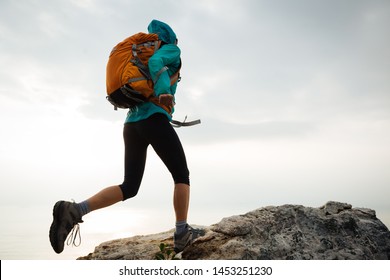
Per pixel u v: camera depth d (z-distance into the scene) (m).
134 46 3.42
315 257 3.36
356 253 3.41
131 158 3.63
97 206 3.42
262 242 3.46
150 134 3.42
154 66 3.24
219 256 3.35
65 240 3.28
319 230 3.61
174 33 3.68
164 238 4.36
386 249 3.54
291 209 3.75
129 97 3.36
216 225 3.73
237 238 3.49
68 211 3.27
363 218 3.85
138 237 4.64
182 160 3.47
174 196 3.46
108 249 4.16
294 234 3.54
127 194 3.52
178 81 3.62
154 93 3.41
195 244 3.54
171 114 3.63
